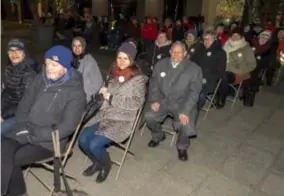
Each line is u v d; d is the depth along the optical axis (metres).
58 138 2.58
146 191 3.25
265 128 5.04
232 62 5.72
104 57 11.57
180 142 3.81
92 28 14.39
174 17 19.95
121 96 3.19
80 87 2.77
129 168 3.63
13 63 3.30
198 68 3.71
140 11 20.52
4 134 2.89
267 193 3.36
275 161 4.04
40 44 12.28
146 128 4.70
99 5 21.30
